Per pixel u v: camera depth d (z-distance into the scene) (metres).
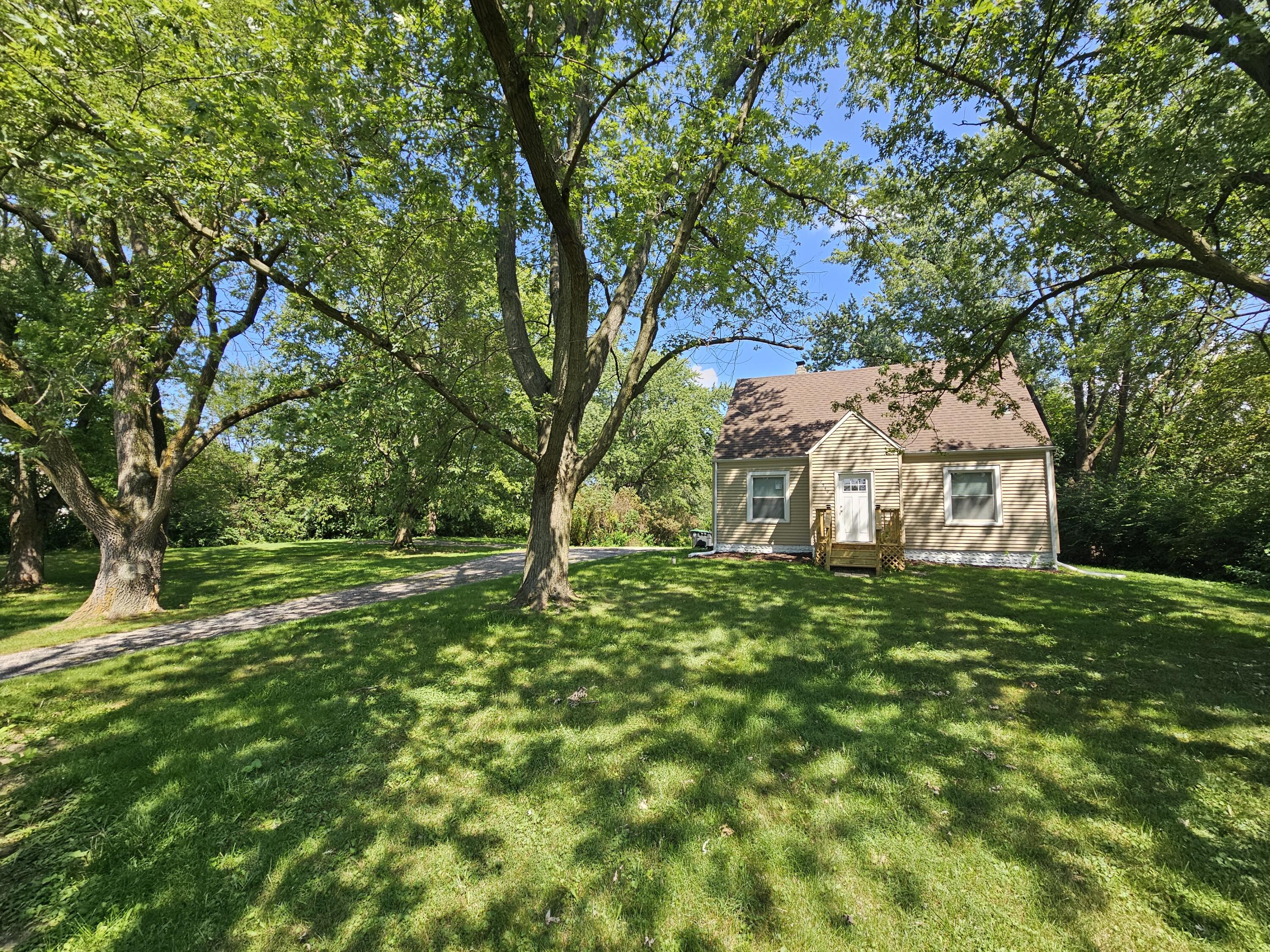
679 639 6.41
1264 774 3.34
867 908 2.39
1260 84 5.52
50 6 4.61
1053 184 7.70
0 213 8.88
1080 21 6.53
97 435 13.07
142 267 7.54
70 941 2.30
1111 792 3.19
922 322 9.30
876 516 13.73
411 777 3.52
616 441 32.78
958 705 4.41
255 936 2.31
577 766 3.60
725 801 3.16
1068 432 23.39
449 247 8.32
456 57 5.66
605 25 6.16
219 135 5.49
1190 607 8.05
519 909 2.44
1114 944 2.19
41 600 11.04
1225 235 7.79
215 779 3.53
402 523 20.00
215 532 26.95
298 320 9.12
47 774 3.61
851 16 6.84
